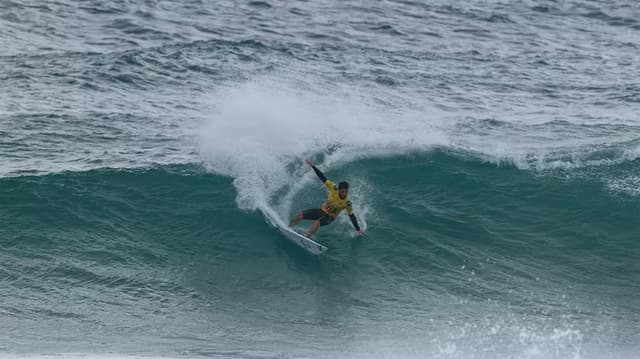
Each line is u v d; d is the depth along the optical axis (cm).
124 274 5628
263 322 5159
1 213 6072
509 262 5944
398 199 6650
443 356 4725
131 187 6531
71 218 6128
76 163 6831
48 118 7706
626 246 6162
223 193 6562
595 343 4931
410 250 6022
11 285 5381
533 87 9488
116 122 7762
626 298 5544
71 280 5500
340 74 9375
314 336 4997
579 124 8262
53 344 4638
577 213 6512
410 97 8856
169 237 6088
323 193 6662
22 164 6744
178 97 8481
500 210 6544
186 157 7038
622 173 7006
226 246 6038
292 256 5922
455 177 6925
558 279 5762
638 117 8544
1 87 8356
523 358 4709
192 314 5209
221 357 4500
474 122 8188
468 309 5372
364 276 5744
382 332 5062
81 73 8869
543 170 7044
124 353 4519
